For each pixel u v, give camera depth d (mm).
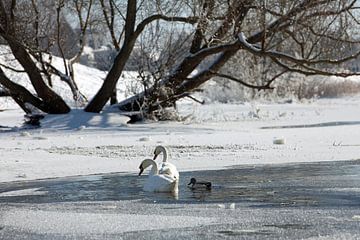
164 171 15664
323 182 16375
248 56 62406
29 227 11016
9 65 47656
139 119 41500
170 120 42500
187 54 42219
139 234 10336
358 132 31750
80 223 11289
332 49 38875
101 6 44188
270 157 22125
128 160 21656
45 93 40219
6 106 62094
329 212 12133
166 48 41656
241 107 62969
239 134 31562
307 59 37375
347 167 19422
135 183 16812
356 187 15461
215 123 41000
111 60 45688
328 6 37219
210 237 10016
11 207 13258
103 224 11172
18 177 18266
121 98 56031
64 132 34469
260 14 37906
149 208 12875
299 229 10492
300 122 41562
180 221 11367
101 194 15008
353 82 83000
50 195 14953
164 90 41438
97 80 79875
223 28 40000
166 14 38625
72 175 18531
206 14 38156
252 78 70938
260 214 11984
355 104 68312
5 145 26906
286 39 42750
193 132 33438
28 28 41875
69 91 58156
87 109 41250
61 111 40844
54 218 11805
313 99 74875
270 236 10000
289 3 37438
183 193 15000
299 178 17172
